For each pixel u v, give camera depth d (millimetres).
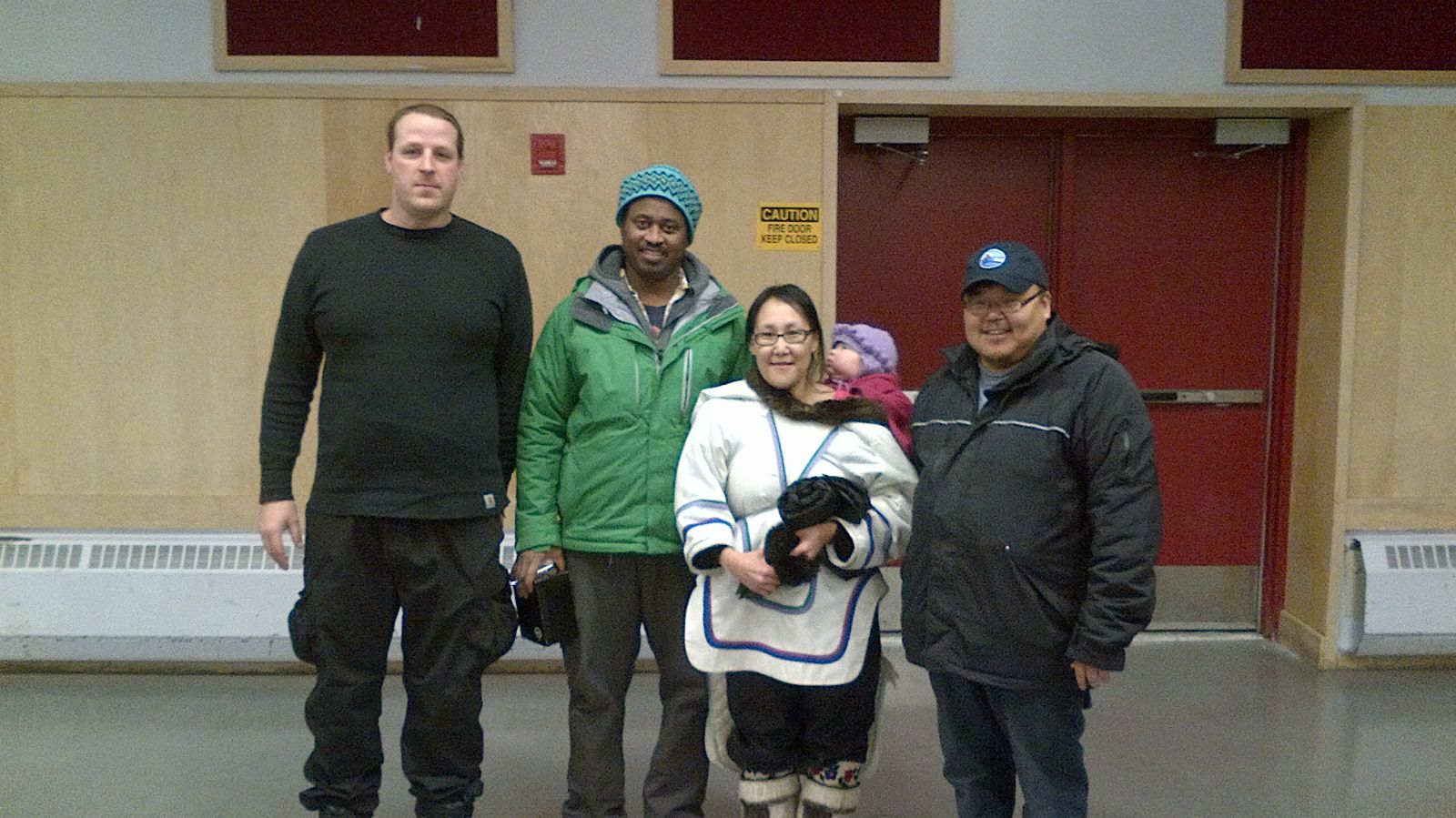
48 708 3102
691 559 2027
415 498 2051
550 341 2238
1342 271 3363
